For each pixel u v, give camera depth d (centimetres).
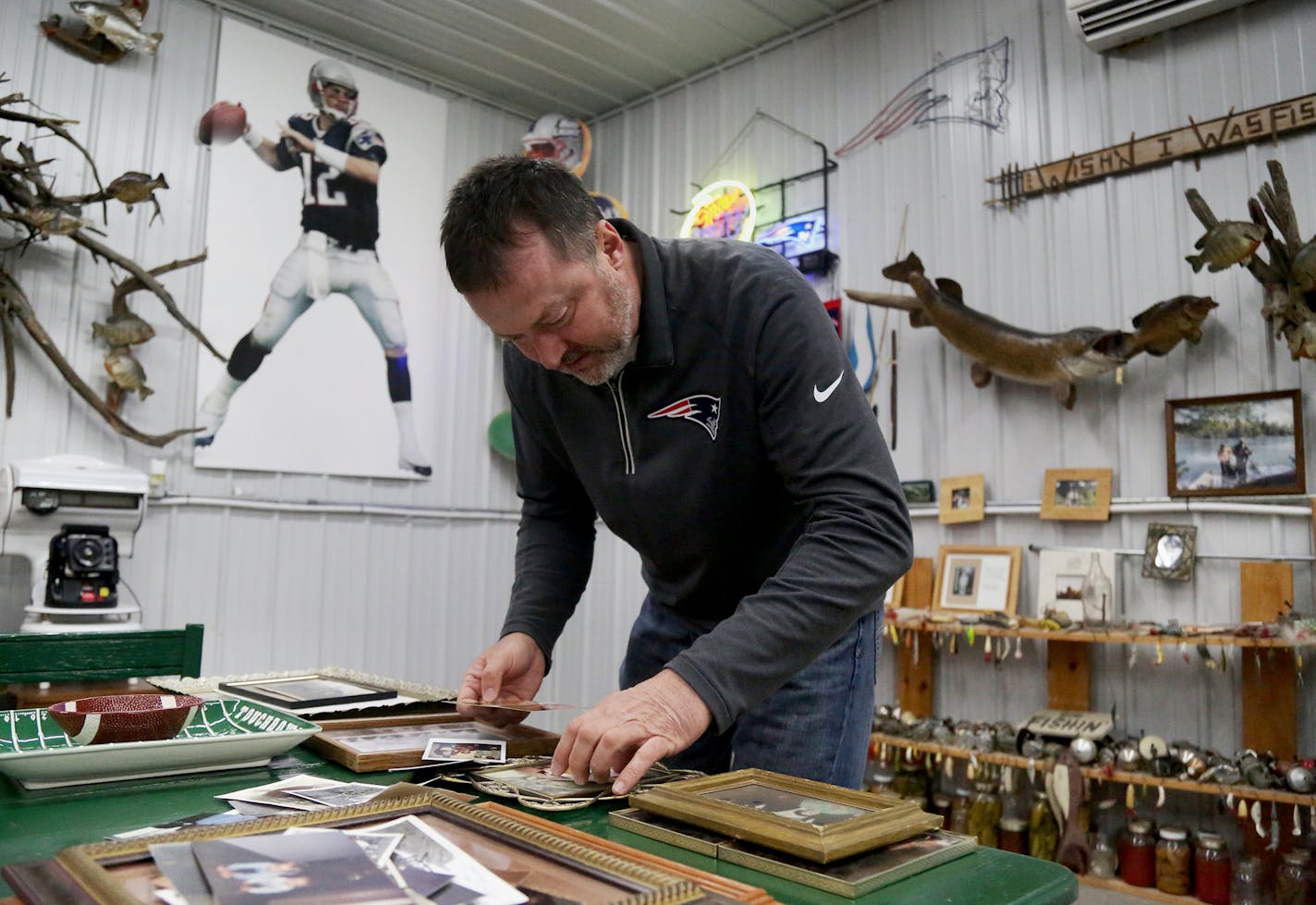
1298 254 262
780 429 120
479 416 454
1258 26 293
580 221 107
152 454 355
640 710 92
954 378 352
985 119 353
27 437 329
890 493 112
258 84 391
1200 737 289
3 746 102
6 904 59
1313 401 275
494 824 75
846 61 401
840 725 131
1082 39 318
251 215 386
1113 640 276
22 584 330
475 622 446
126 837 75
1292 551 275
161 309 361
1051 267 331
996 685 332
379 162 426
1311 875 250
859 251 387
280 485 389
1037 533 326
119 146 357
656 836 83
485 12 406
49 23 343
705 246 129
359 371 412
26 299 323
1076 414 321
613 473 139
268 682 163
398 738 120
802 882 72
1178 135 302
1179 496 294
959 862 78
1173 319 284
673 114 469
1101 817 299
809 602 103
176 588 360
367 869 62
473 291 104
